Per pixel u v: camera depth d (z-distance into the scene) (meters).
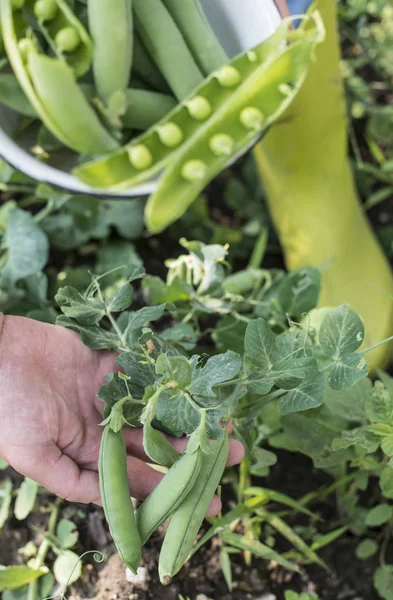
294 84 0.97
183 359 0.83
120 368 1.02
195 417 0.83
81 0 1.00
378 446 1.09
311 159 1.31
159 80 1.09
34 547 1.23
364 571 1.23
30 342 0.99
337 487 1.24
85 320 0.97
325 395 1.06
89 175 0.93
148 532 0.84
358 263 1.36
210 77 0.98
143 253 1.51
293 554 1.22
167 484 0.82
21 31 0.97
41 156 1.07
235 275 1.30
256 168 1.49
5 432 0.92
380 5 1.58
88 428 0.99
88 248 1.51
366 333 1.31
